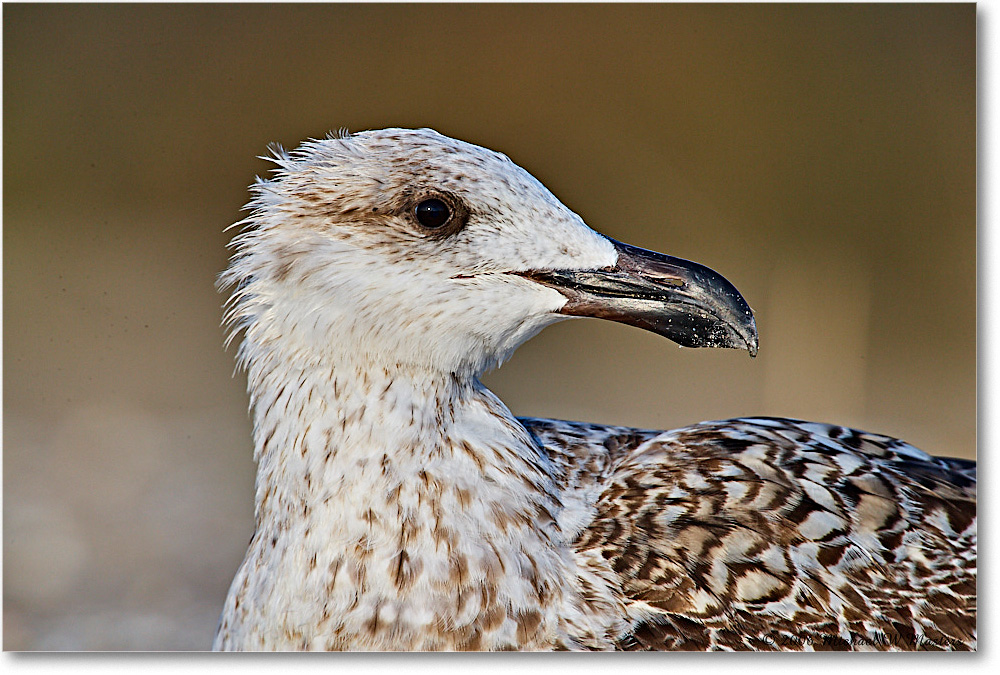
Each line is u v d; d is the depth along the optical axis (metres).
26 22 17.31
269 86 15.17
